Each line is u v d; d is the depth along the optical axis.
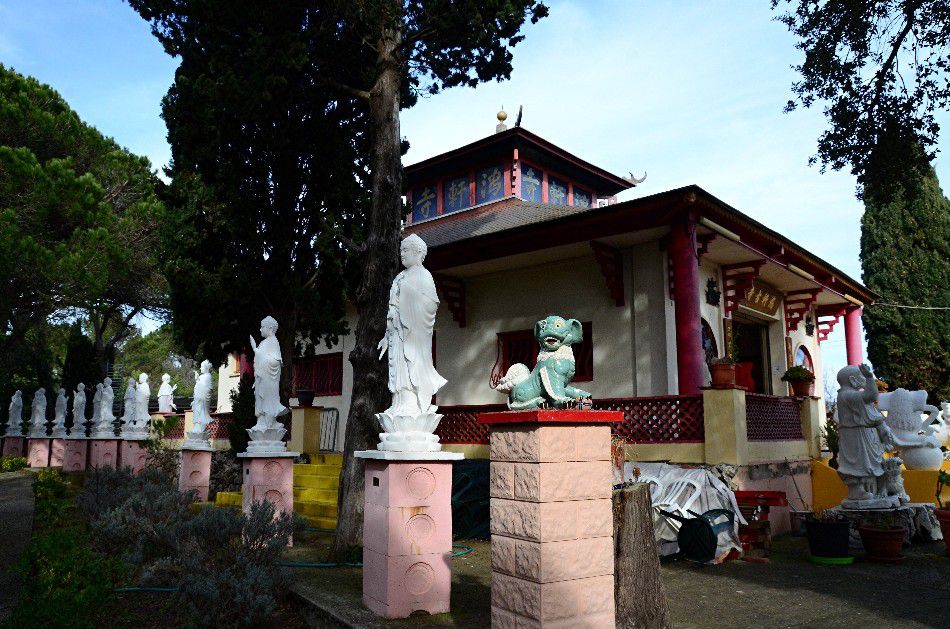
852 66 11.90
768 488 11.62
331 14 12.36
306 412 14.60
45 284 20.14
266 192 14.53
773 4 12.41
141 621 6.62
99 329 28.92
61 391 23.05
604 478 4.96
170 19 14.26
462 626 5.93
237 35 13.01
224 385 23.50
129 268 21.72
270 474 9.91
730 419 10.57
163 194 14.43
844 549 9.07
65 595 6.09
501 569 4.90
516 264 15.09
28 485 17.98
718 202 11.95
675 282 12.01
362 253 10.48
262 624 6.64
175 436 21.88
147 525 8.76
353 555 8.61
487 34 11.52
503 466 4.96
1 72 20.75
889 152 11.61
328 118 14.51
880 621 6.30
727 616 6.44
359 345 9.96
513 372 5.73
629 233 12.71
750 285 15.01
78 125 22.00
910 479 12.79
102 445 19.88
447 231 18.11
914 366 23.95
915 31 11.34
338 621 6.11
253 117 12.66
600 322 14.05
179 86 13.73
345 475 9.22
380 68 11.06
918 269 24.42
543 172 19.45
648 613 5.16
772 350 17.84
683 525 9.09
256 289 13.93
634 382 13.34
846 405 10.98
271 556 7.07
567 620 4.60
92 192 20.06
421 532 6.38
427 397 6.77
